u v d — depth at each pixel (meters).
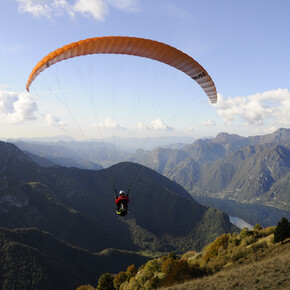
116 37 13.61
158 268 37.50
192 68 16.39
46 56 13.41
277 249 28.12
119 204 13.89
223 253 33.75
